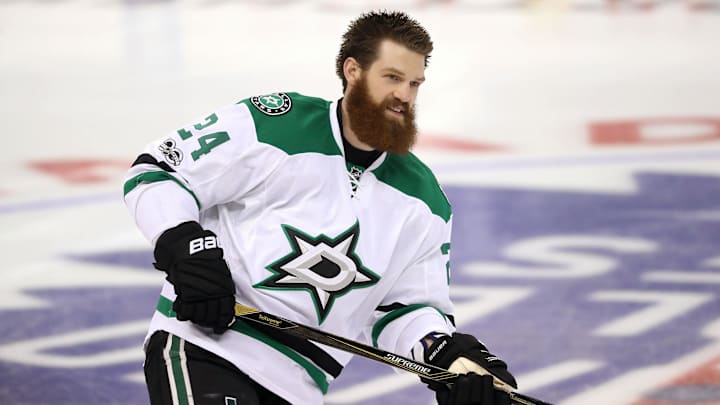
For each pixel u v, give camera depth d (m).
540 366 13.46
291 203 8.31
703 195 18.97
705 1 33.53
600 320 14.61
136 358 13.65
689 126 22.62
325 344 8.23
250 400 8.09
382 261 8.41
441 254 8.96
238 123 8.33
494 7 32.81
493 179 19.80
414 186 8.64
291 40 29.25
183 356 8.20
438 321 8.75
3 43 29.33
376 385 13.10
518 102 24.12
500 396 8.26
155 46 28.92
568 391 12.84
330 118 8.42
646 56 27.64
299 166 8.29
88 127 22.80
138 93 25.02
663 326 14.43
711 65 26.81
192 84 25.61
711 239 17.19
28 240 17.34
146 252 16.97
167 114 23.66
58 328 14.44
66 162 20.92
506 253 16.73
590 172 20.09
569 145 21.56
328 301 8.32
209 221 8.62
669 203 18.64
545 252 16.75
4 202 18.92
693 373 13.23
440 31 30.08
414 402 12.66
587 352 13.78
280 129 8.32
